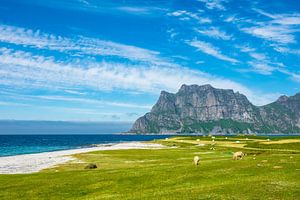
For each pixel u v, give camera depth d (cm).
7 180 5150
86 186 4381
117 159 8844
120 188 4147
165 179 4412
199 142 17438
